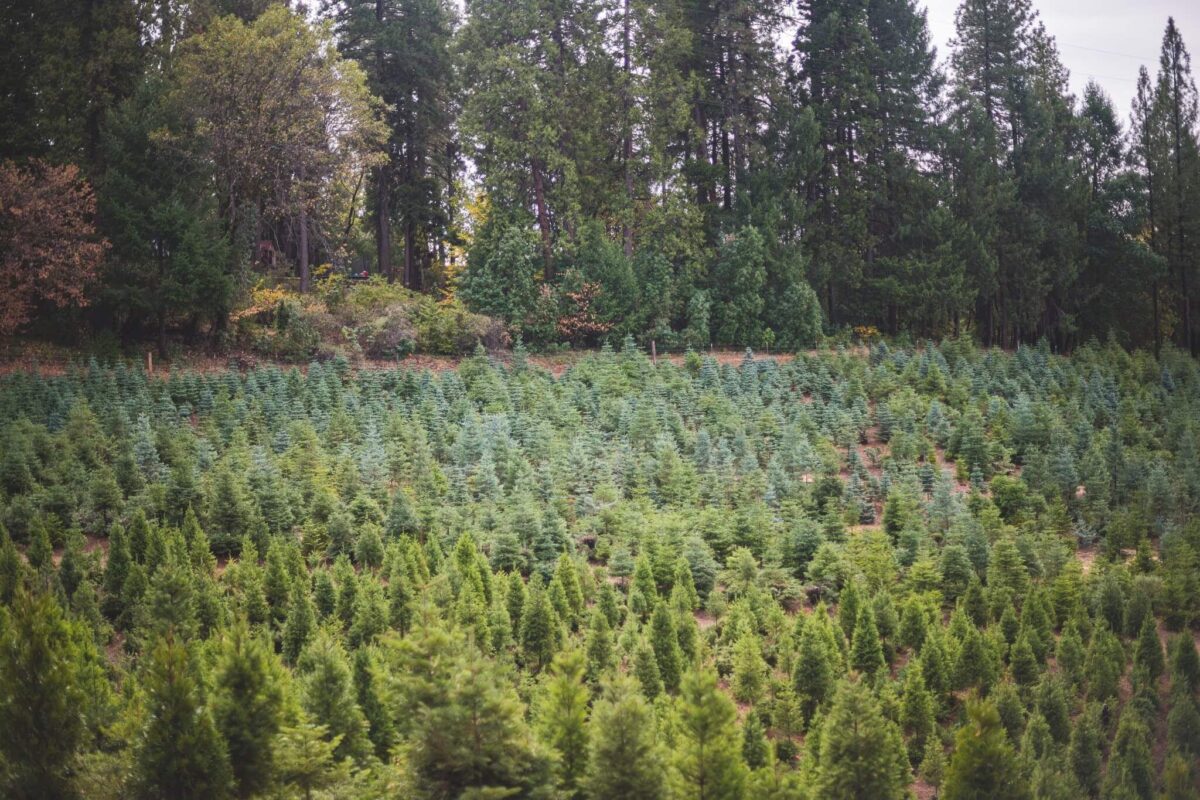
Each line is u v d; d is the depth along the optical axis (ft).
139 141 205.67
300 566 115.14
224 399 168.45
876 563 124.67
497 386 190.49
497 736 65.31
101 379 172.76
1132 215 291.58
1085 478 162.91
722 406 187.73
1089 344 266.98
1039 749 93.97
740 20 279.90
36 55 206.39
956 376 222.69
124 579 108.78
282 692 72.90
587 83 260.83
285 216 249.14
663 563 123.34
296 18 227.40
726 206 283.18
